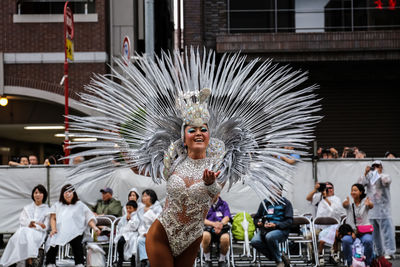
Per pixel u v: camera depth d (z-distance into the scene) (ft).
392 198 35.42
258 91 16.48
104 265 29.43
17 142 74.74
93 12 51.80
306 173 34.86
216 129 16.03
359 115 51.39
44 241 30.37
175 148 15.58
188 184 15.16
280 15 50.88
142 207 30.81
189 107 15.28
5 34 51.08
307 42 48.44
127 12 53.21
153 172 15.99
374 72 51.06
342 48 48.29
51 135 68.59
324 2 50.62
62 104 50.93
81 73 51.03
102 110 16.42
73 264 31.37
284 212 28.89
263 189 16.14
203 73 16.83
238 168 16.06
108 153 16.16
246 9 50.98
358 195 29.12
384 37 48.24
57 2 51.75
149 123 16.34
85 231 30.53
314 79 51.29
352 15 50.47
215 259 32.09
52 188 35.58
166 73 16.74
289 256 31.37
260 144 16.26
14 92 50.85
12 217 35.68
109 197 34.06
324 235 31.12
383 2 50.29
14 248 29.22
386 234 32.12
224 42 48.57
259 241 28.76
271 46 48.47
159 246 15.31
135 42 53.83
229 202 34.96
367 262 28.04
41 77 51.03
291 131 16.19
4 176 35.73
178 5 58.18
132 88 16.61
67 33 43.32
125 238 30.09
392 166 35.32
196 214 15.16
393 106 51.37
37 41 51.16
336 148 51.29
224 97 16.62
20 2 51.60
